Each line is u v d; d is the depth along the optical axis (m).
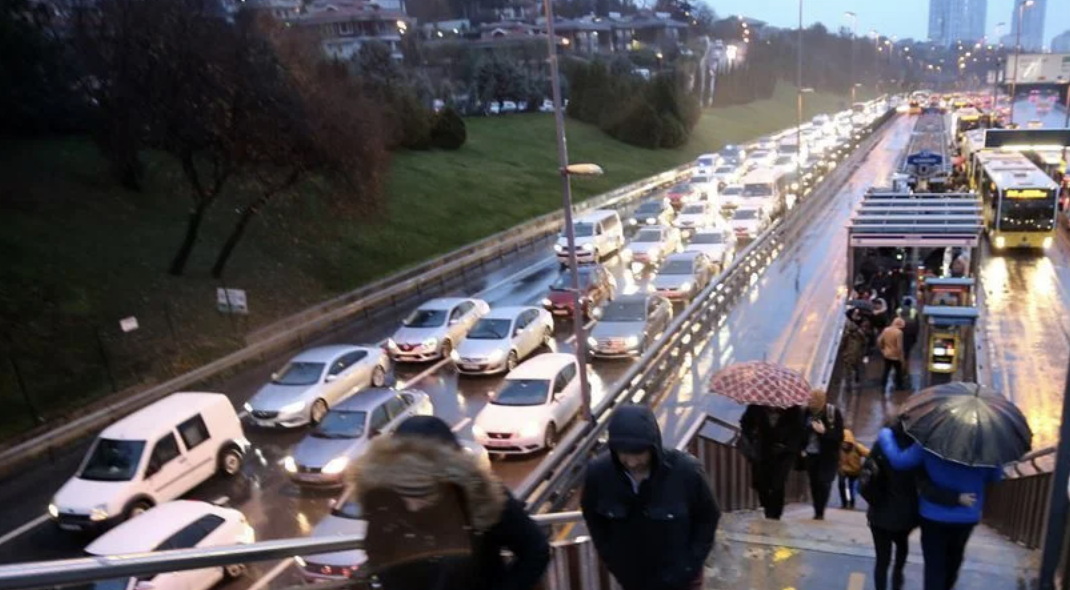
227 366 23.42
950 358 19.77
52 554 13.89
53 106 34.41
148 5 26.17
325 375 19.55
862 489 5.86
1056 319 25.89
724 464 10.56
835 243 36.28
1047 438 16.95
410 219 39.56
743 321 24.55
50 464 17.88
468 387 21.31
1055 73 90.81
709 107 106.94
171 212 31.52
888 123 109.81
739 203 44.91
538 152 62.41
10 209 27.62
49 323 23.06
